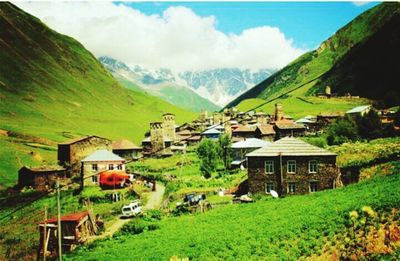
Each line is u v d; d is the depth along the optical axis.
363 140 101.12
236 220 54.22
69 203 81.31
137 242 51.09
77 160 121.88
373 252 36.12
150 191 88.56
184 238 49.28
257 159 70.00
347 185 65.50
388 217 41.06
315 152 68.62
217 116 184.00
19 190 106.00
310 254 38.94
